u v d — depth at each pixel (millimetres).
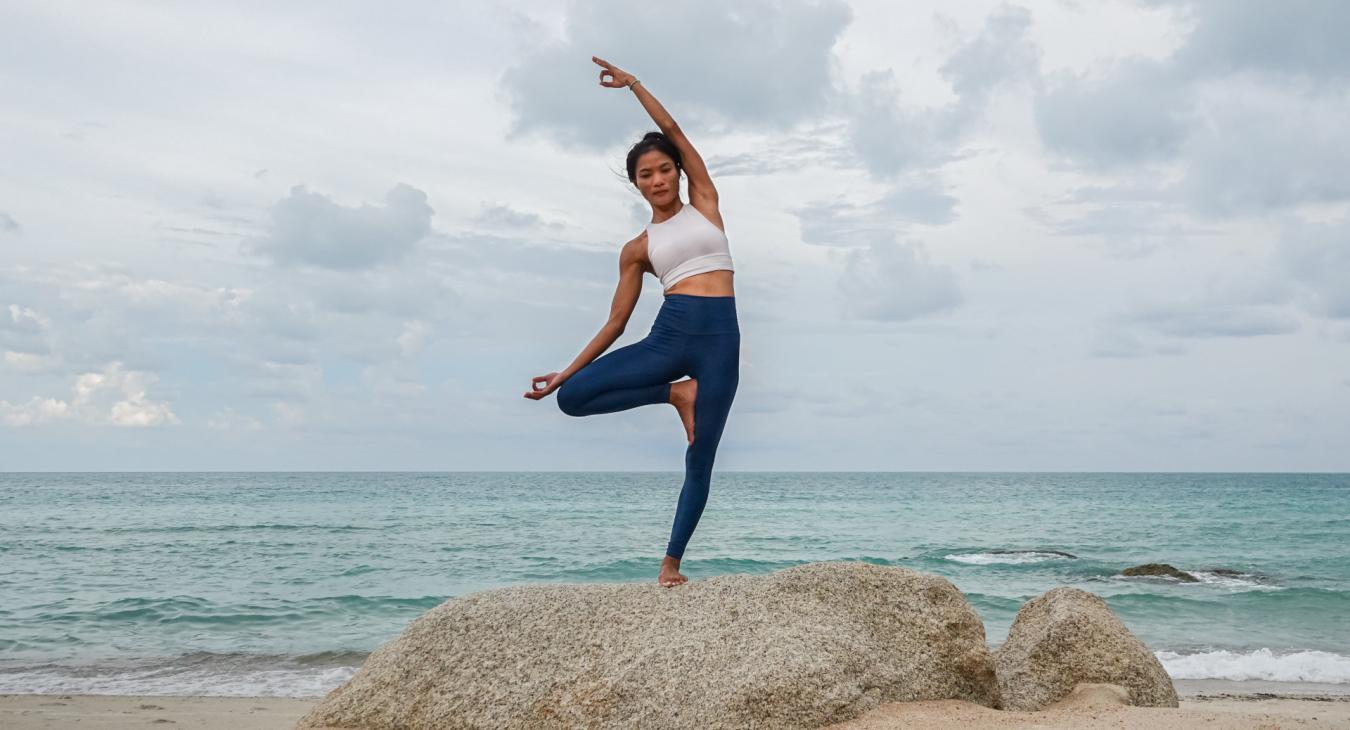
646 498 52094
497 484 86812
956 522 35562
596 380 4977
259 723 7715
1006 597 16359
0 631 12938
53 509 40062
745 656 4809
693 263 5016
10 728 7355
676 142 5152
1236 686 10359
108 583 17266
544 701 4891
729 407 5082
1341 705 8852
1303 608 15461
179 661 11156
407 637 5512
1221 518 38250
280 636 12758
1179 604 15797
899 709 4840
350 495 55594
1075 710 5105
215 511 38781
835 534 29844
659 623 5105
